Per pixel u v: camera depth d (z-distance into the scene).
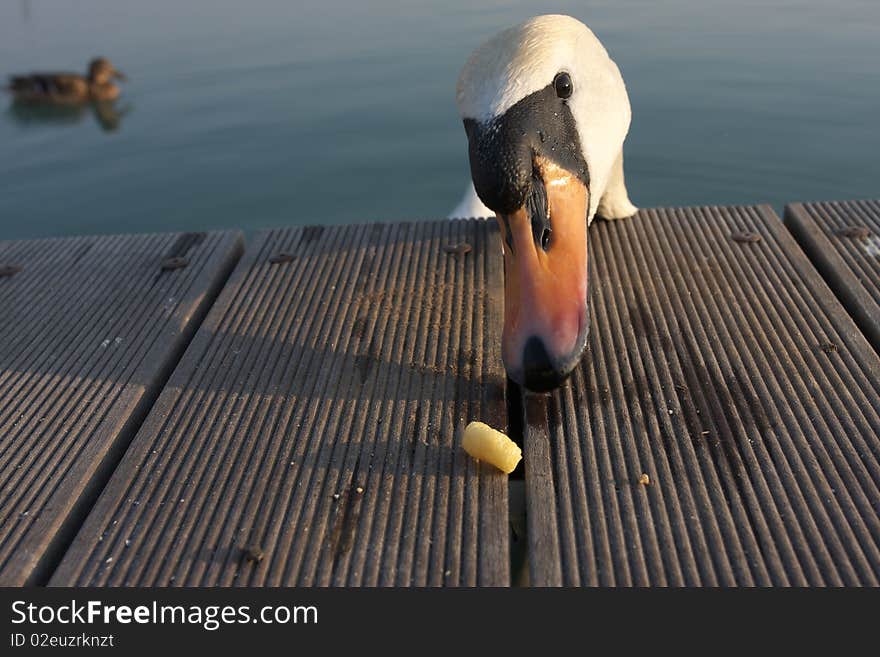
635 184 0.80
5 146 1.03
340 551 0.26
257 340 0.36
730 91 0.98
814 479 0.27
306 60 1.21
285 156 0.92
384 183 0.86
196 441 0.31
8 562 0.26
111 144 0.99
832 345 0.33
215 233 0.47
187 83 1.16
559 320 0.28
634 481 0.28
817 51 1.10
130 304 0.40
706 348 0.34
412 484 0.28
